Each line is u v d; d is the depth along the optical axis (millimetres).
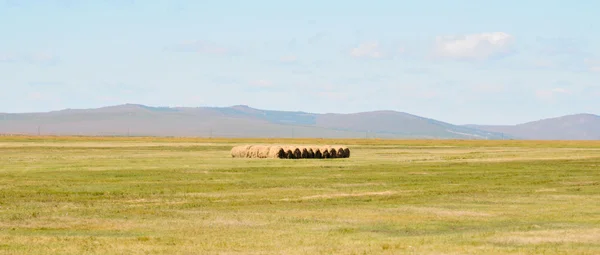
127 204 45625
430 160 98562
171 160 96312
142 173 70688
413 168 80062
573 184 60469
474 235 32688
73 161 92812
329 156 105375
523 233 33281
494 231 34062
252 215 40188
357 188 56531
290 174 70312
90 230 34688
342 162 92500
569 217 39281
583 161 95562
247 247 29625
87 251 28656
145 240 31344
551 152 131625
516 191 54281
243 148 105688
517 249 29172
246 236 32625
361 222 37469
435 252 28516
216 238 32062
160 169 76688
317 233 33594
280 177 66750
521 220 38125
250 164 86812
